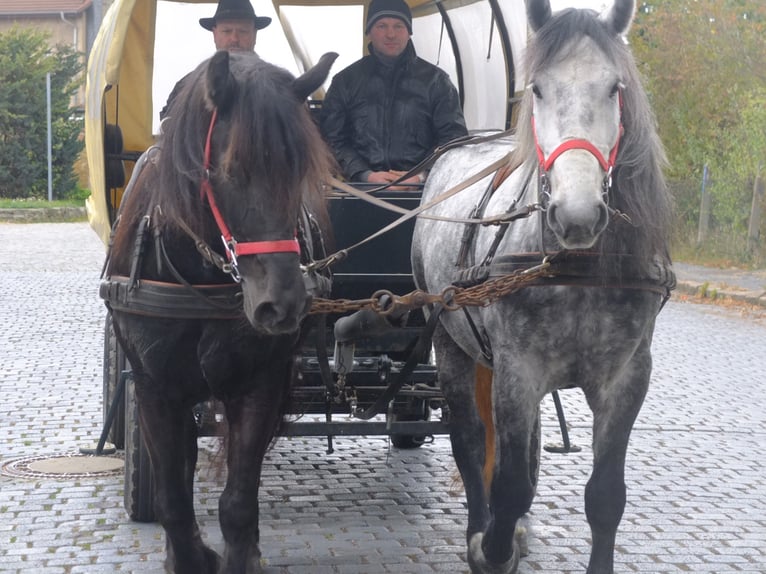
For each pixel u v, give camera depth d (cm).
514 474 440
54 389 939
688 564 535
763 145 1822
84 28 5356
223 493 438
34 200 3800
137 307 434
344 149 673
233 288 428
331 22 793
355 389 576
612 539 442
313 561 530
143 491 573
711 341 1298
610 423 442
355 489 669
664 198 431
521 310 432
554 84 400
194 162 392
